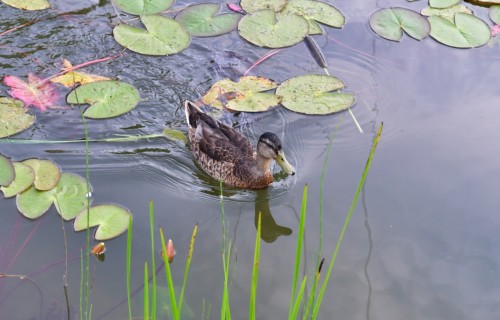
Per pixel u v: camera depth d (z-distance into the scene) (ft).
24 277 10.34
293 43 13.35
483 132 12.39
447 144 12.22
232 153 11.85
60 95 12.37
